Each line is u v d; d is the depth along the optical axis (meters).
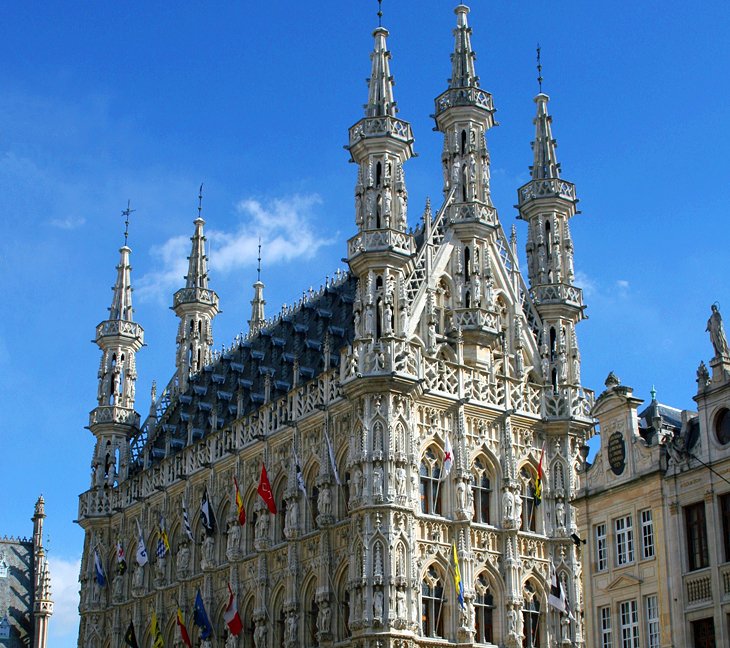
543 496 70.81
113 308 96.50
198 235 102.00
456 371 68.94
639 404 56.34
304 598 68.31
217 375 88.62
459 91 74.62
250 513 74.81
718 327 52.28
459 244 72.88
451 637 64.50
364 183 68.88
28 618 107.50
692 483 51.69
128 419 93.94
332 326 75.69
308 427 70.81
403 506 63.38
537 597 68.94
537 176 77.56
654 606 52.72
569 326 75.06
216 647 74.50
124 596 87.19
